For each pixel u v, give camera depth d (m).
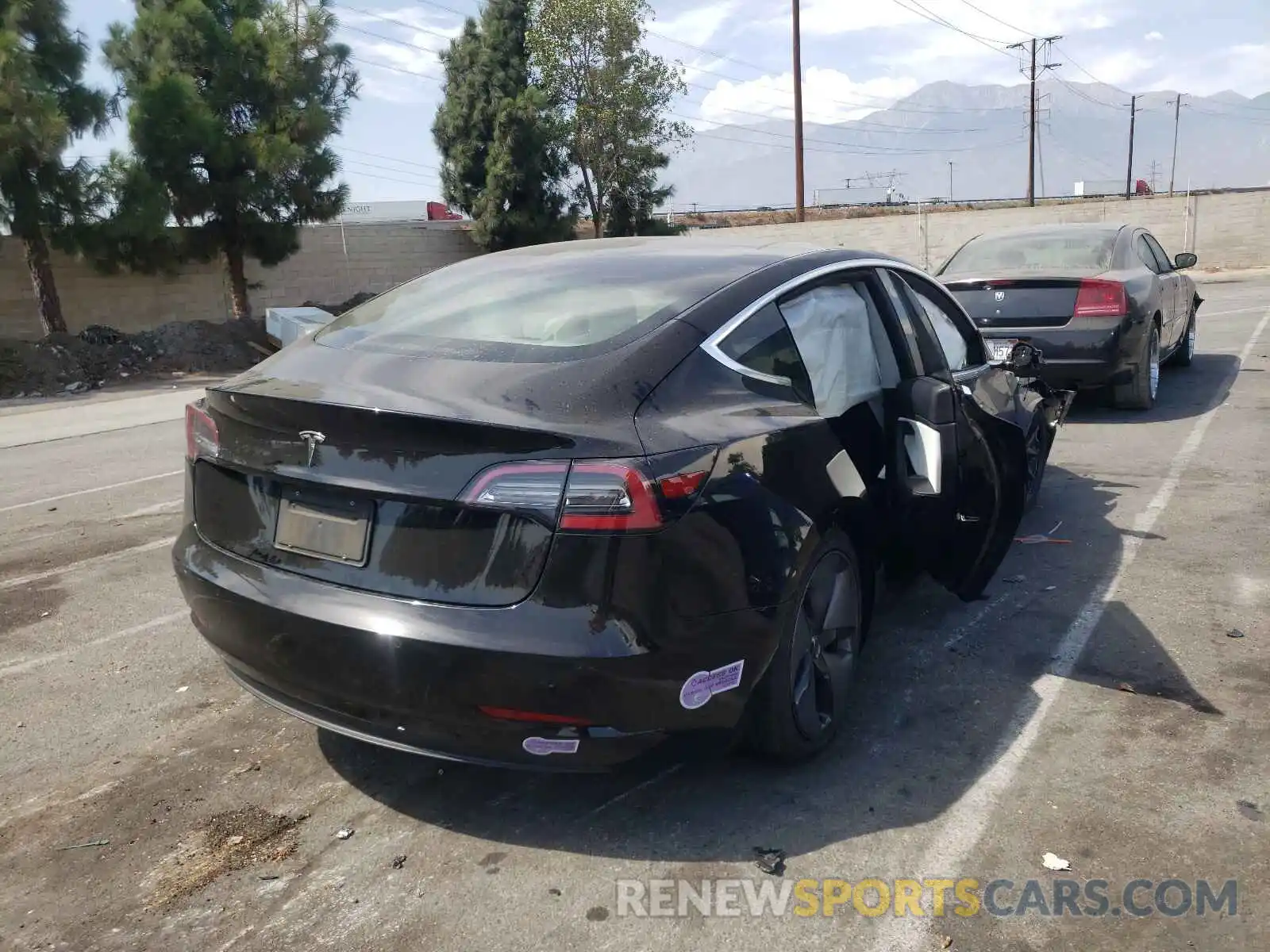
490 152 28.56
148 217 17.62
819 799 3.10
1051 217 33.06
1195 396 9.39
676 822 3.00
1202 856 2.77
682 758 2.80
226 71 19.53
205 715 3.74
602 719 2.58
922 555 3.81
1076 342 7.99
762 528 2.84
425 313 3.44
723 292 3.25
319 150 20.41
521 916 2.61
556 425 2.60
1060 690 3.76
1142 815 2.96
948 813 3.01
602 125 29.95
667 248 3.80
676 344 2.97
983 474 3.92
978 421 3.98
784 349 3.31
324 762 3.39
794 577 2.94
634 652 2.55
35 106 15.70
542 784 3.23
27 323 20.45
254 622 2.86
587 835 2.95
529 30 30.12
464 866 2.81
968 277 8.48
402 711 2.66
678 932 2.54
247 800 3.17
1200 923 2.52
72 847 2.94
